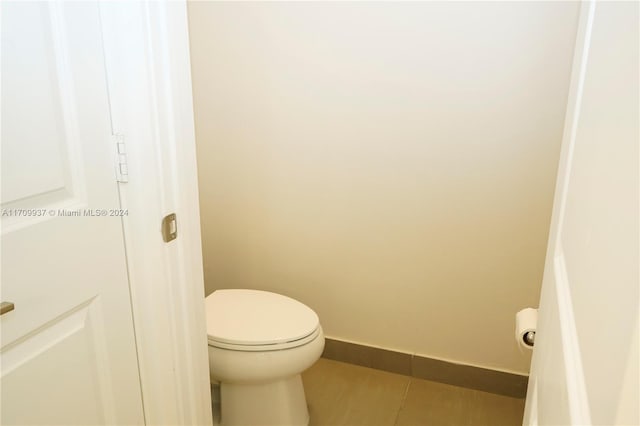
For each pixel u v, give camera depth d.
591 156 0.54
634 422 0.28
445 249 1.90
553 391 0.59
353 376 2.10
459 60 1.70
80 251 0.97
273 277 2.19
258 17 1.90
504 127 1.71
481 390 2.00
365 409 1.90
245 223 2.16
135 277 1.13
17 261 0.85
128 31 0.99
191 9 1.97
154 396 1.22
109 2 0.96
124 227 1.08
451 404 1.93
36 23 0.84
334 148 1.94
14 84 0.81
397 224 1.94
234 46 1.96
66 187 0.93
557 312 0.63
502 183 1.76
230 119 2.05
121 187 1.06
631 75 0.38
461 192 1.82
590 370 0.40
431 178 1.84
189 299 1.23
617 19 0.47
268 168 2.06
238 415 1.72
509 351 1.93
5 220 0.83
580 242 0.54
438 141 1.80
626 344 0.30
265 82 1.96
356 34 1.80
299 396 1.77
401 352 2.07
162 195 1.10
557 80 1.61
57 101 0.90
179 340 1.22
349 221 2.00
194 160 1.19
